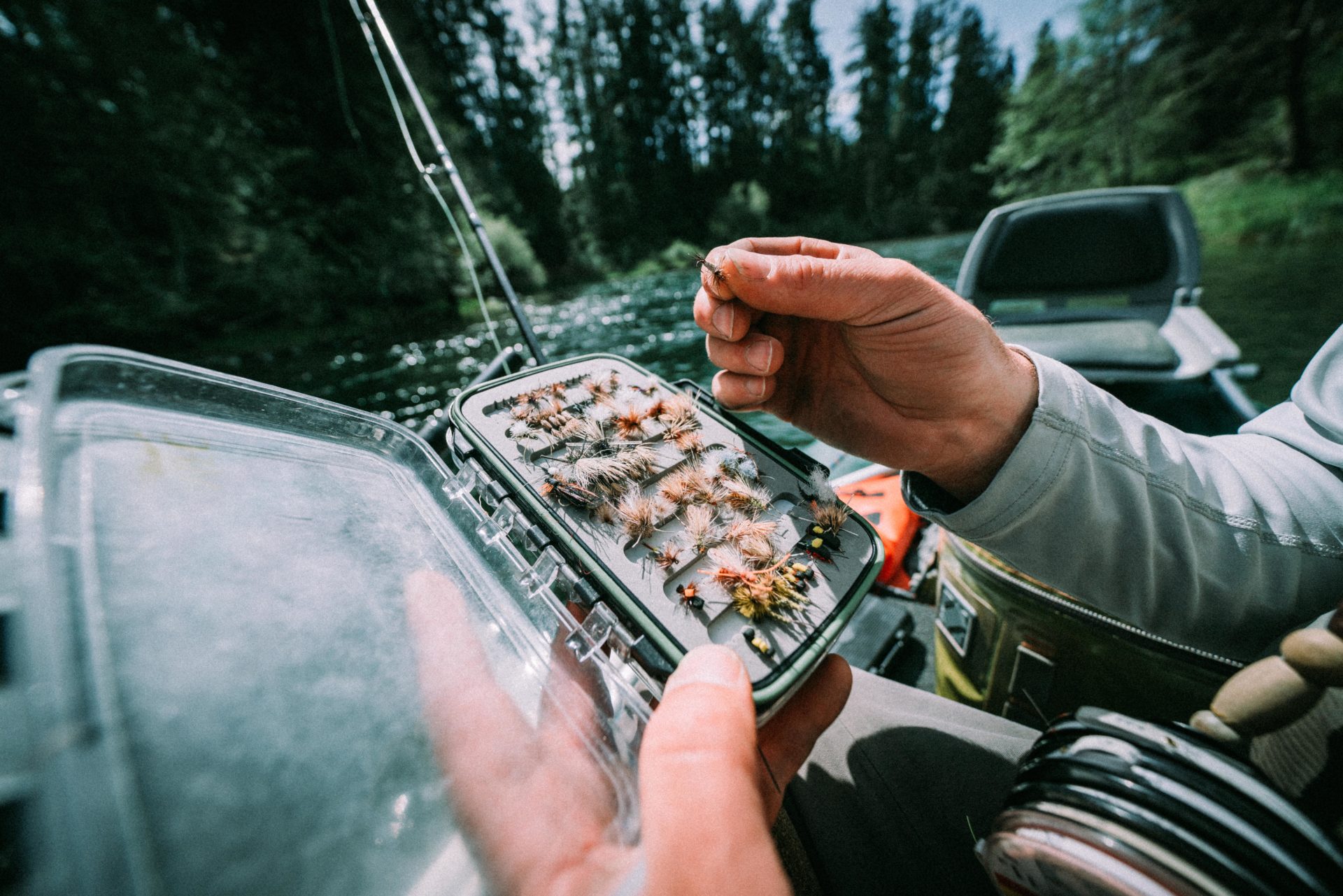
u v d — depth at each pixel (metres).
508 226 23.41
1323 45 16.08
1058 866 0.64
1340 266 10.55
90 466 0.59
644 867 0.57
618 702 0.84
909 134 43.12
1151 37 18.95
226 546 0.65
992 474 1.08
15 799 0.39
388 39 2.26
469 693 0.68
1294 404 1.07
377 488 0.97
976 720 1.25
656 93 42.34
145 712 0.46
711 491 1.09
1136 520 0.93
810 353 1.22
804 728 0.96
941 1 43.19
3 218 10.89
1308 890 0.56
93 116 12.15
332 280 15.09
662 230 37.22
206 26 14.91
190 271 13.01
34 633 0.44
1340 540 0.88
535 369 1.29
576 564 0.98
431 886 0.52
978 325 0.96
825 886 1.00
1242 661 0.99
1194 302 3.42
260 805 0.48
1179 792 0.62
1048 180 24.50
